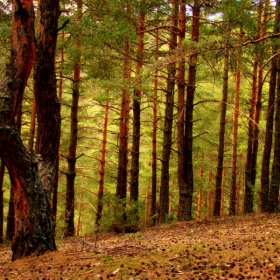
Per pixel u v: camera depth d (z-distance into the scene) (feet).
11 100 19.26
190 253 20.12
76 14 32.91
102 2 35.40
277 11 39.68
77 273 16.96
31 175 20.63
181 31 39.99
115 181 81.46
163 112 81.51
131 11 38.42
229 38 29.30
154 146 61.21
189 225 40.45
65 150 55.83
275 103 44.91
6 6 34.22
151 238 32.27
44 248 21.33
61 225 45.68
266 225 31.65
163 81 61.36
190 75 43.32
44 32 21.39
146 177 83.56
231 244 22.57
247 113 69.15
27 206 20.86
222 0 33.04
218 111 61.05
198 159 77.10
